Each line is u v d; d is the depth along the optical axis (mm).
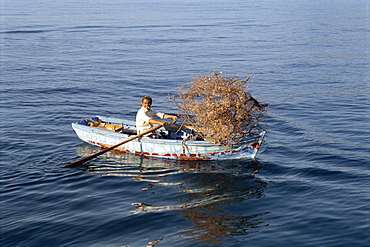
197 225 7254
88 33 39062
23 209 7812
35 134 12102
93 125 11633
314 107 15141
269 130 12539
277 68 22797
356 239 6691
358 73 21312
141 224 7301
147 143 10484
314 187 8672
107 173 9555
